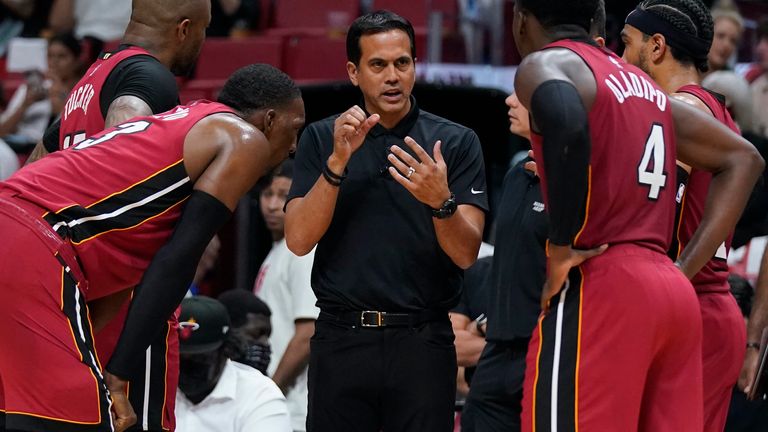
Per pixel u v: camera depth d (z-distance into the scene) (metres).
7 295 12.20
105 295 13.25
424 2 34.12
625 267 11.82
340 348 14.48
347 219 14.50
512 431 15.73
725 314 14.30
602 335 11.79
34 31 39.19
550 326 12.05
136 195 12.76
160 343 14.59
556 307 12.08
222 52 33.62
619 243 11.98
